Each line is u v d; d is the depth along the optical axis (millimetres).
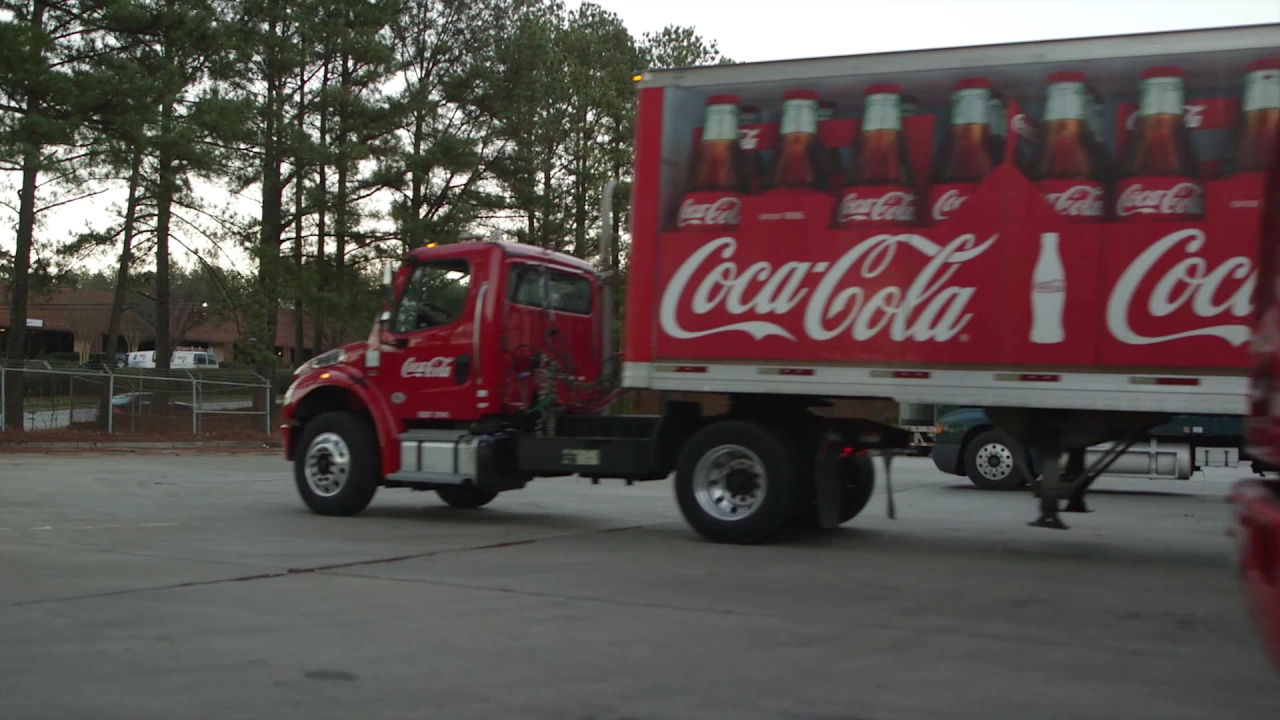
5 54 24891
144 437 30250
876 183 9586
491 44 36781
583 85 41438
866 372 9547
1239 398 8484
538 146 39344
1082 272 8945
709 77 10172
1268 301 4168
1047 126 9109
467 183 37031
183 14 27781
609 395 12062
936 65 9469
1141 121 8844
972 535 11430
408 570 8430
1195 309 8617
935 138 9453
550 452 11219
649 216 10297
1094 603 7562
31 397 30688
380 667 5500
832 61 9797
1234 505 4141
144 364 66938
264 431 34125
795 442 10211
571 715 4777
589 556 9359
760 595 7637
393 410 11828
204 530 10625
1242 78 8602
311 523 11398
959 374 9273
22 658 5566
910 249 9453
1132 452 16688
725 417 10469
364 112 33875
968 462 17641
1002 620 6922
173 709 4773
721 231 10055
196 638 6039
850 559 9438
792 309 9797
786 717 4801
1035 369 9055
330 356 12383
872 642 6238
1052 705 5051
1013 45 9250
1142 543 11016
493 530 11141
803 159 9844
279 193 34156
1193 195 8664
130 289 35312
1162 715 4926
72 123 25891
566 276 12258
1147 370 8742
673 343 10172
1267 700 5176
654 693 5133
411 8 36312
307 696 4984
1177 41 8773
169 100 28000
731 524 10117
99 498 13828
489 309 11414
